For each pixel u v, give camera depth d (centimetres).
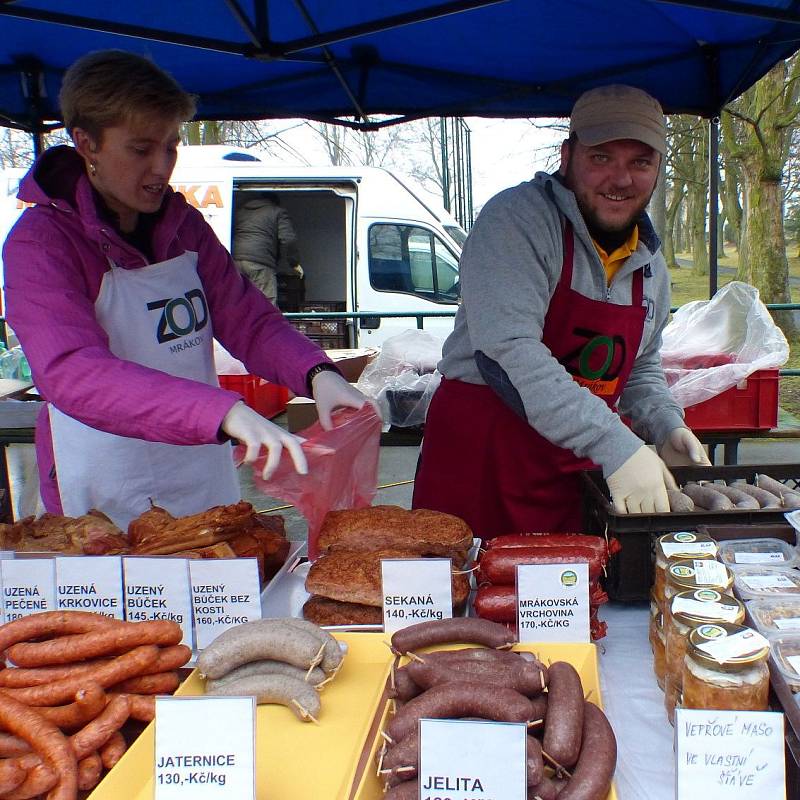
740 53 394
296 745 157
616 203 265
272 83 431
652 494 222
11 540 234
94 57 224
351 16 362
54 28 370
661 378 328
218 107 457
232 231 943
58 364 213
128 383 205
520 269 258
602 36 387
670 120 1650
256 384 580
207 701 138
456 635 182
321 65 418
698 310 526
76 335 220
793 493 241
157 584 200
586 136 255
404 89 445
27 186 241
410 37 388
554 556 196
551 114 463
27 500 544
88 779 148
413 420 490
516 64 418
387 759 141
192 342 287
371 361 611
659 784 155
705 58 407
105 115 220
